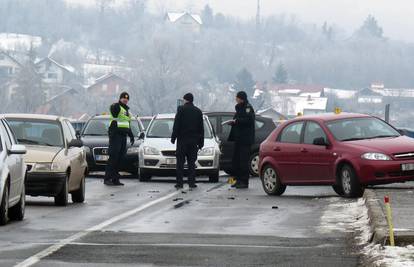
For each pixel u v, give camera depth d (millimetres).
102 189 42844
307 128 38688
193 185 43656
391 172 35844
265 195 39219
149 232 26047
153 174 48719
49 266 20234
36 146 35531
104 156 52438
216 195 39094
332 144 37312
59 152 35031
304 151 38156
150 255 21812
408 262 19797
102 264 20562
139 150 49219
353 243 23609
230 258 21438
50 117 37312
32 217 30156
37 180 33906
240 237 24938
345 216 29656
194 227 27234
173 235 25359
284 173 38906
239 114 43938
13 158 28766
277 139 39688
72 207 33812
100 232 26000
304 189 41875
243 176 43938
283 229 26625
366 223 27203
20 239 24375
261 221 28672
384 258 20406
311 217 29594
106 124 54875
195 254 22000
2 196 27203
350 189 36344
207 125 50688
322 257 21516
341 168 36844
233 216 30125
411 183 40000
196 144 43500
